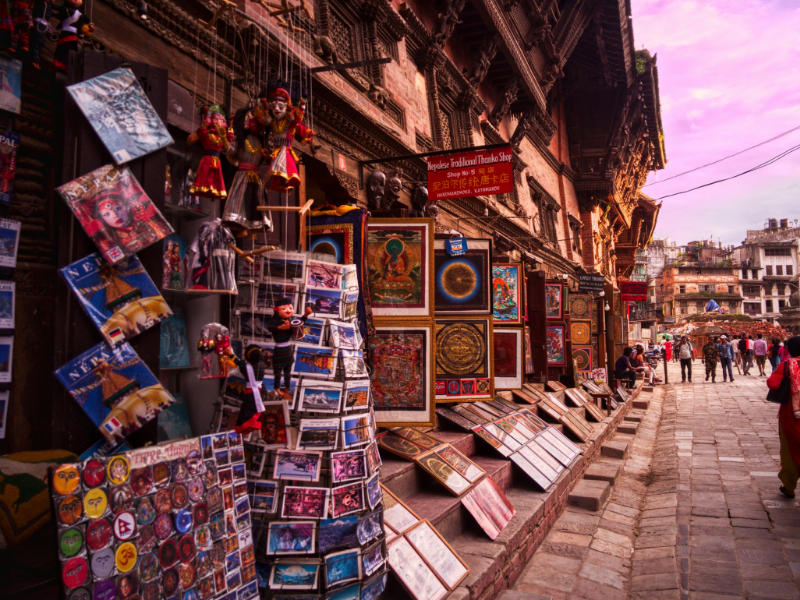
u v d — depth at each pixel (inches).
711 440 399.5
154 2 139.7
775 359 837.8
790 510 231.9
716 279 3189.0
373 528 129.5
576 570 185.6
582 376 558.6
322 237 206.7
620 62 760.3
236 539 107.7
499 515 196.1
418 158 318.3
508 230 514.3
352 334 136.8
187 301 145.9
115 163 104.2
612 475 292.2
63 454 97.0
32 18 102.3
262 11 186.5
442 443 224.1
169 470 96.0
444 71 390.3
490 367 275.4
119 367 102.3
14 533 92.0
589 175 850.8
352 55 274.8
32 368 109.6
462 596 139.3
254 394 114.5
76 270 99.2
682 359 890.1
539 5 511.5
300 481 121.8
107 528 84.6
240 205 126.2
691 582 168.4
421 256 235.1
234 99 171.0
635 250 1423.5
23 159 110.2
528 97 554.6
